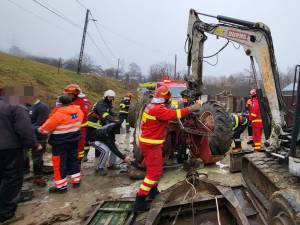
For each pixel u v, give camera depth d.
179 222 3.77
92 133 6.52
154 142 4.15
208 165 6.94
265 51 5.14
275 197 3.31
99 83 31.69
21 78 18.78
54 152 5.40
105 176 6.41
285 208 3.05
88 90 28.00
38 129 5.30
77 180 5.73
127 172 6.64
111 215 4.23
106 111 6.83
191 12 6.82
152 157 4.16
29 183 6.05
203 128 6.19
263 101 5.23
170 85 12.92
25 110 4.42
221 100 19.98
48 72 25.52
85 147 7.67
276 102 4.96
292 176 3.95
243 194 4.02
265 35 5.14
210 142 6.52
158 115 4.07
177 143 6.20
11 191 4.40
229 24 5.82
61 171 5.43
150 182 4.14
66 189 5.50
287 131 4.86
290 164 3.66
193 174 4.51
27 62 26.62
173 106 7.11
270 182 4.27
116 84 42.53
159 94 4.22
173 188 4.13
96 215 4.26
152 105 4.20
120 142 10.77
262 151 5.77
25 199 5.14
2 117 4.26
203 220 3.77
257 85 5.31
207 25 6.38
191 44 6.85
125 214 4.21
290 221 2.99
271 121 5.02
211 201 3.87
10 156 4.34
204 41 6.71
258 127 7.57
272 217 3.35
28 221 4.38
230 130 6.47
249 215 3.61
